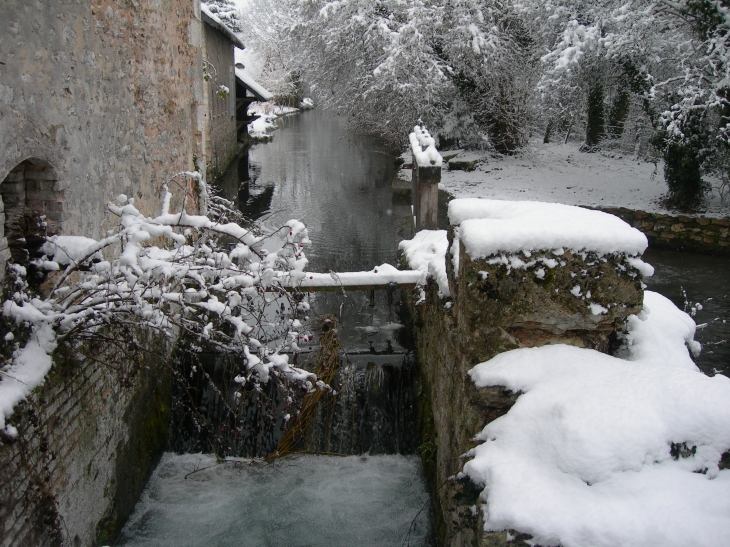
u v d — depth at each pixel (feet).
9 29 9.75
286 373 12.50
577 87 43.37
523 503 7.47
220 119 56.70
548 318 9.71
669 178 37.01
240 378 12.32
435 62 51.11
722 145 34.68
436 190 26.61
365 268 29.53
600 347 10.07
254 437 17.43
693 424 7.89
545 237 9.53
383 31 51.39
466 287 9.85
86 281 11.84
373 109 57.00
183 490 15.90
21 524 9.82
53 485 11.02
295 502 15.43
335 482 16.25
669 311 12.31
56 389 11.13
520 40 54.44
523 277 9.62
